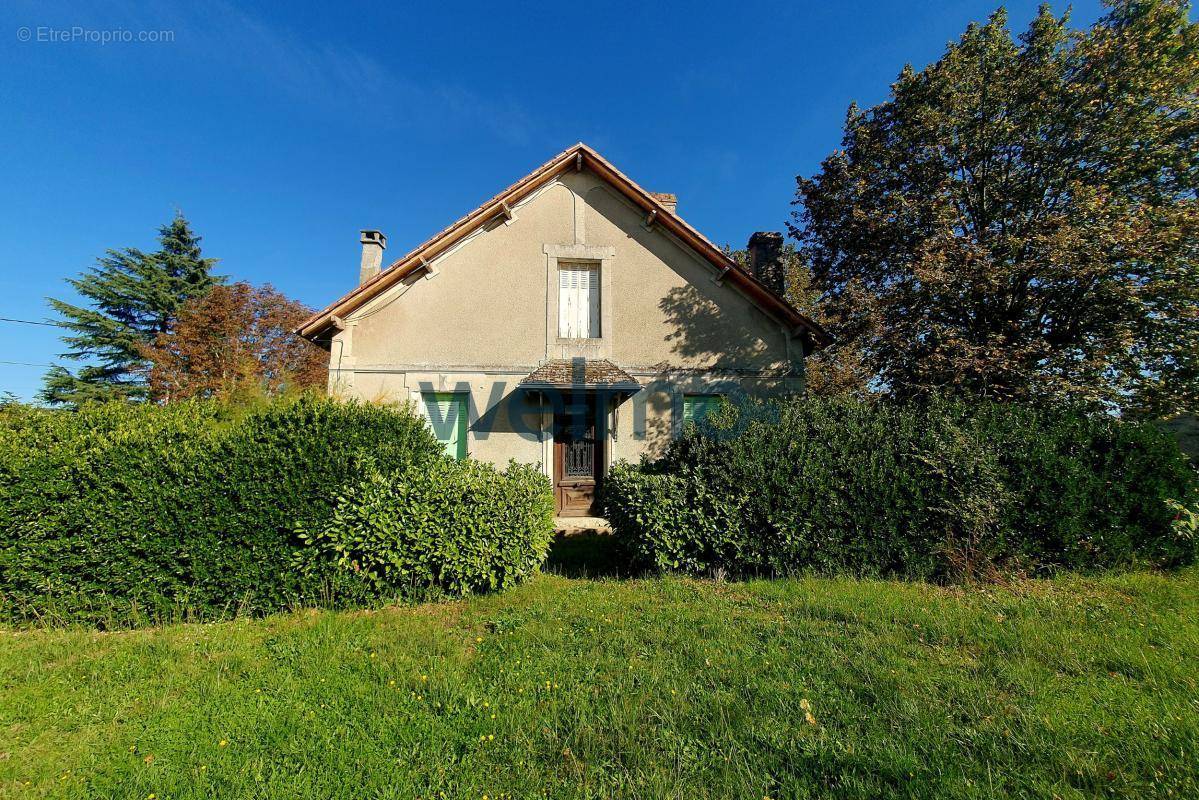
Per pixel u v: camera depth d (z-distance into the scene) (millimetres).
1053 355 7574
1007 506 5809
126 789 2441
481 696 3232
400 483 5406
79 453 4961
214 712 3119
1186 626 4203
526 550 5664
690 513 6137
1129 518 5992
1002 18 8992
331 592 5098
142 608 4766
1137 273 7355
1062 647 3828
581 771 2488
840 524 5934
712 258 10109
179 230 33094
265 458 5137
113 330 29562
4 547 4680
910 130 9539
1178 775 2412
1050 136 8641
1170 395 7395
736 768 2492
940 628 4195
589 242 10188
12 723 3090
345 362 9289
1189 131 7844
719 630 4285
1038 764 2520
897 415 6641
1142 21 8070
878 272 9719
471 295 9750
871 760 2514
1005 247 8125
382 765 2568
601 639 4141
